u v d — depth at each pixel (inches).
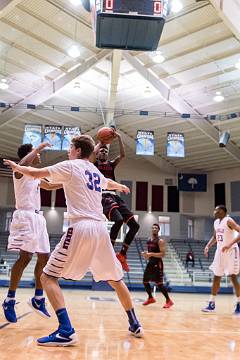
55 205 858.8
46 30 406.6
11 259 718.5
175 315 207.5
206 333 134.9
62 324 102.3
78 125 662.5
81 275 110.3
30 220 143.4
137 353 94.9
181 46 431.8
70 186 111.4
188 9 366.3
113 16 133.1
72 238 106.7
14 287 141.6
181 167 863.7
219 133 627.2
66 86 515.2
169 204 873.5
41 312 143.3
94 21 143.9
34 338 109.8
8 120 581.3
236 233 242.5
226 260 237.9
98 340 111.6
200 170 877.2
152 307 273.4
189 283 648.4
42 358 85.0
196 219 922.1
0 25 394.3
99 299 347.3
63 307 104.9
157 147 753.0
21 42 426.3
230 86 505.4
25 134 533.6
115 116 628.4
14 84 519.5
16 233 142.5
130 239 138.6
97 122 655.1
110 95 511.2
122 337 118.7
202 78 496.7
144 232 855.1
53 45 434.6
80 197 110.8
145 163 888.3
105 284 559.2
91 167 118.1
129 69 486.3
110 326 145.5
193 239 871.1
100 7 133.1
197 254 793.6
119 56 421.7
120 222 136.0
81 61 470.6
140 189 874.8
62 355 89.1
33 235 142.3
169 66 477.1
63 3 363.6
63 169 110.3
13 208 860.6
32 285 569.0
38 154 140.8
